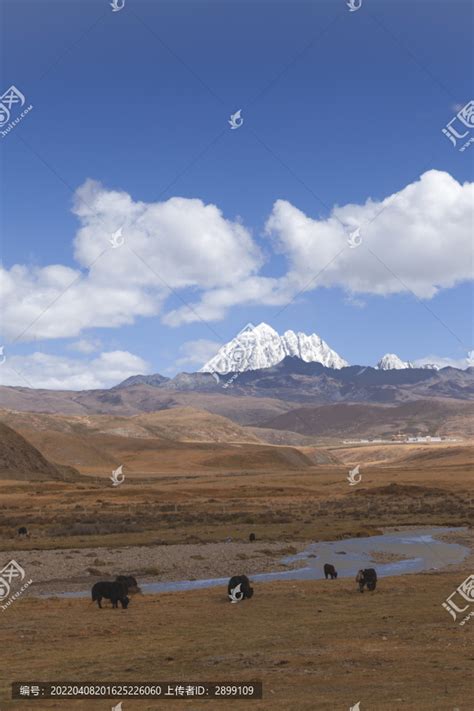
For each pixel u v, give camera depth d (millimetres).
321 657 18562
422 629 22281
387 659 18219
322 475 192250
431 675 16453
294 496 120500
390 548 53812
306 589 32594
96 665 18266
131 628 23422
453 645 19828
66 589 35906
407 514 85500
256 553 49312
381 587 32875
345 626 23109
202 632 22484
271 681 16281
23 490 122750
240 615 25656
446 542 57594
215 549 51375
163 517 77188
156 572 41281
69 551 49969
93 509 90500
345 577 39562
